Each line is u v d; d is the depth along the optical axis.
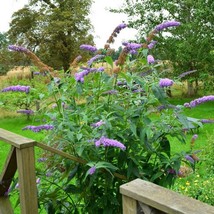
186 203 0.96
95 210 2.11
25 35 13.66
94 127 2.01
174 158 2.06
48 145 2.01
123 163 2.01
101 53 2.08
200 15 10.82
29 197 1.86
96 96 2.09
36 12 13.89
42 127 2.01
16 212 3.12
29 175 1.84
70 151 2.09
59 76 2.12
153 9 12.45
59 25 13.09
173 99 12.38
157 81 2.00
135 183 1.12
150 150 2.01
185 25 11.35
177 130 2.07
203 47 11.30
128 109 2.04
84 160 1.99
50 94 2.04
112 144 1.71
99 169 2.01
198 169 3.99
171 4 12.13
